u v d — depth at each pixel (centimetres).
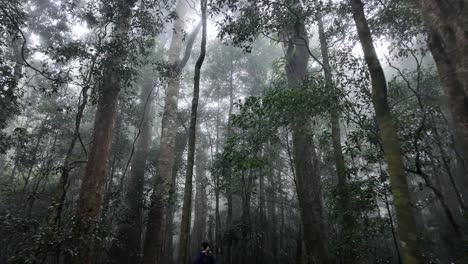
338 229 970
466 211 863
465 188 1326
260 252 1302
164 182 1201
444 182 1353
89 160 841
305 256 694
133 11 833
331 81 635
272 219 1547
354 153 666
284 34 840
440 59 394
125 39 828
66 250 577
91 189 812
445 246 1073
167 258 1648
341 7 760
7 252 727
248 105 669
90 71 796
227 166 1267
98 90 834
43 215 989
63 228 624
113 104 891
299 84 662
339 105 625
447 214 648
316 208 720
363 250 666
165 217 1304
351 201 675
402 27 740
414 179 1521
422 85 866
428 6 396
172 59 1452
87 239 651
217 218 1490
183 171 1792
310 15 750
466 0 357
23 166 1314
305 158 757
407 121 674
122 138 1441
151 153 1683
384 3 755
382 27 768
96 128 870
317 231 700
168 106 1343
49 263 994
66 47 788
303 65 849
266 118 687
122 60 833
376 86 412
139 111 1537
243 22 721
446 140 976
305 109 608
